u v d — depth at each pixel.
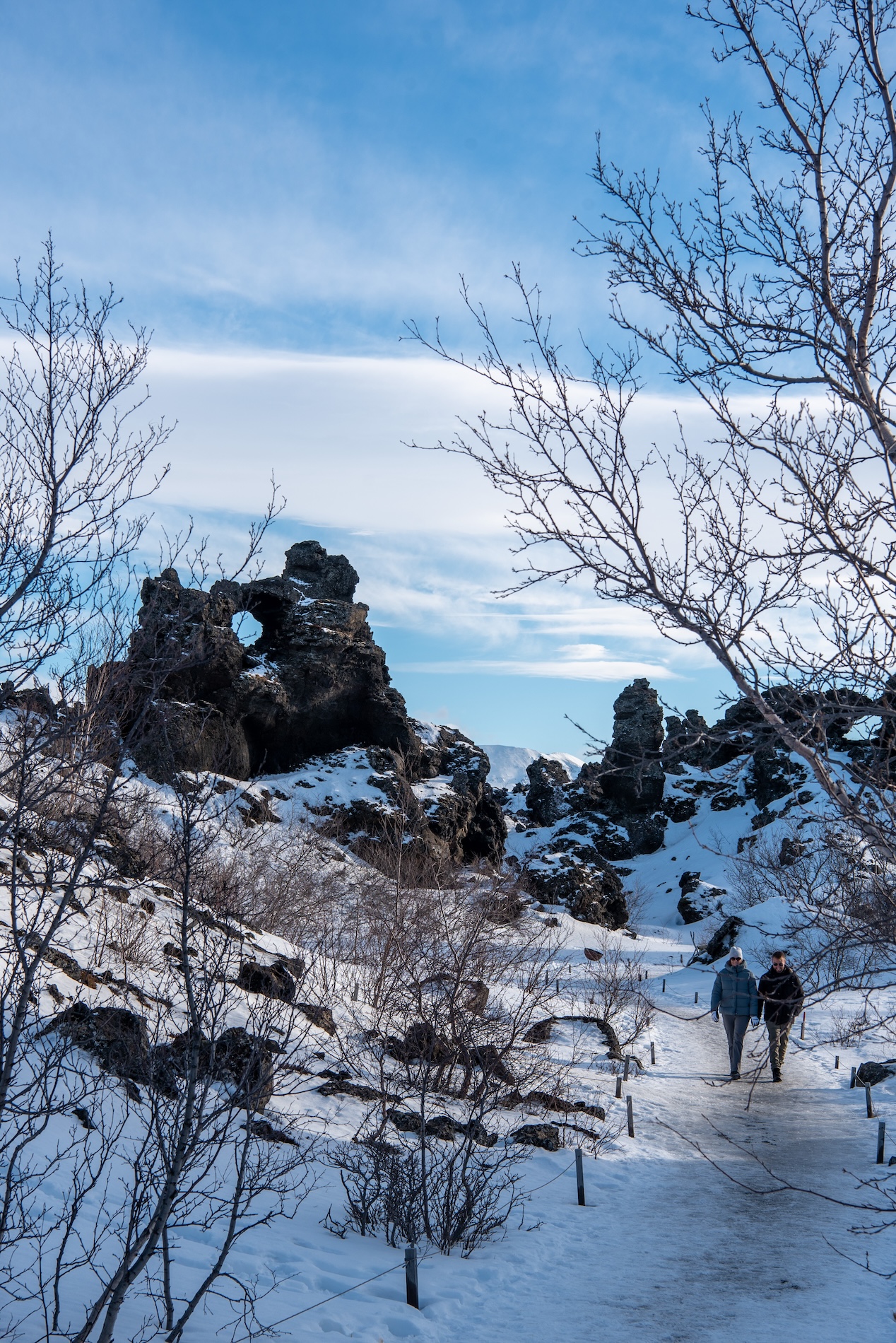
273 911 18.20
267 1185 4.88
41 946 4.10
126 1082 5.22
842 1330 5.77
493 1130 10.38
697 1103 13.35
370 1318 5.77
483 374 4.55
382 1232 7.68
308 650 44.25
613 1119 12.16
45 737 4.00
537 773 86.38
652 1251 7.52
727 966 15.06
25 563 3.95
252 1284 5.84
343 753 45.00
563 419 4.44
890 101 4.09
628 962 24.03
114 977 9.63
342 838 37.50
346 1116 9.64
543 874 49.34
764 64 4.25
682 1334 5.78
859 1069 14.30
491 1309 6.24
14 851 4.10
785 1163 10.14
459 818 45.59
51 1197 5.79
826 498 4.15
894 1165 9.71
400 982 13.03
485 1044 10.64
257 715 40.94
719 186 4.43
